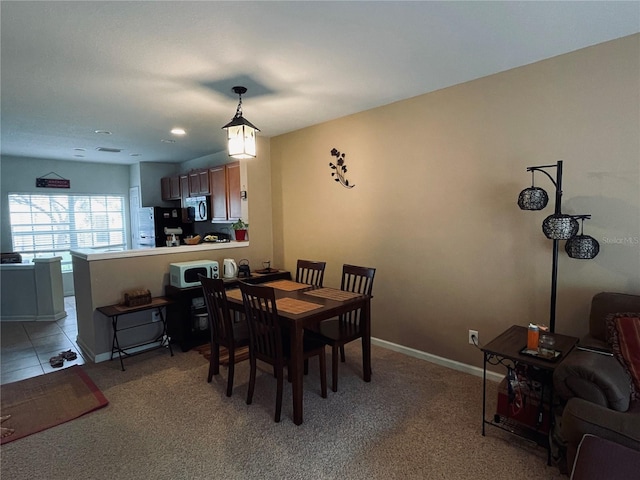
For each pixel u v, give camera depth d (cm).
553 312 231
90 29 191
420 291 326
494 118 271
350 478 183
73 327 450
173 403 260
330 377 297
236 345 270
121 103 312
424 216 318
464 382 285
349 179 375
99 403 259
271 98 309
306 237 430
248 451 205
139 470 192
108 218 678
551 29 204
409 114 320
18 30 191
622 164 221
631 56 214
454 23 195
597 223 231
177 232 594
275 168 466
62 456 204
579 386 169
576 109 235
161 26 190
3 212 572
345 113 362
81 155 572
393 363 322
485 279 284
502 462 193
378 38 209
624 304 206
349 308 267
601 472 140
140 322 368
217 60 233
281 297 286
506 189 269
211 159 567
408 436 217
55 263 488
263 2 170
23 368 326
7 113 338
